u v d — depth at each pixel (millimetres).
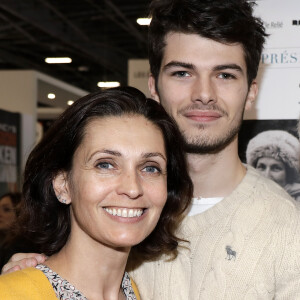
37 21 8195
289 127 2676
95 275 1757
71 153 1713
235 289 1945
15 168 7434
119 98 1711
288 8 2641
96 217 1661
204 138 1991
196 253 2021
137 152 1658
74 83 10297
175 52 2006
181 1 1985
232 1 1977
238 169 2104
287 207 1993
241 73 2018
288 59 2656
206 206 2078
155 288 2059
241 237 1975
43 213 1820
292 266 1903
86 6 7668
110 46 8773
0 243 3715
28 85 8867
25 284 1599
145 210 1729
